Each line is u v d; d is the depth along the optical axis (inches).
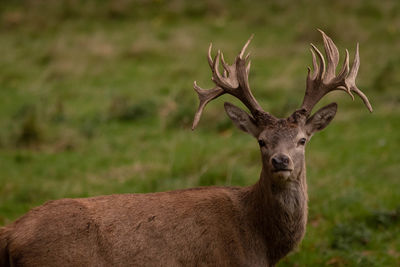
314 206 991.6
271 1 2556.6
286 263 830.5
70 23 2454.5
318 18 2237.9
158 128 1416.1
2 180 1090.7
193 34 2193.7
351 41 2052.2
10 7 2664.9
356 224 917.2
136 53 2004.2
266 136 657.6
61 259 614.5
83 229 627.2
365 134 1341.0
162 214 651.5
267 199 655.8
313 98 700.7
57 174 1130.0
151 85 1753.2
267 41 2111.2
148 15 2498.8
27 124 1315.2
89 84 1801.2
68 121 1465.3
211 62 730.8
